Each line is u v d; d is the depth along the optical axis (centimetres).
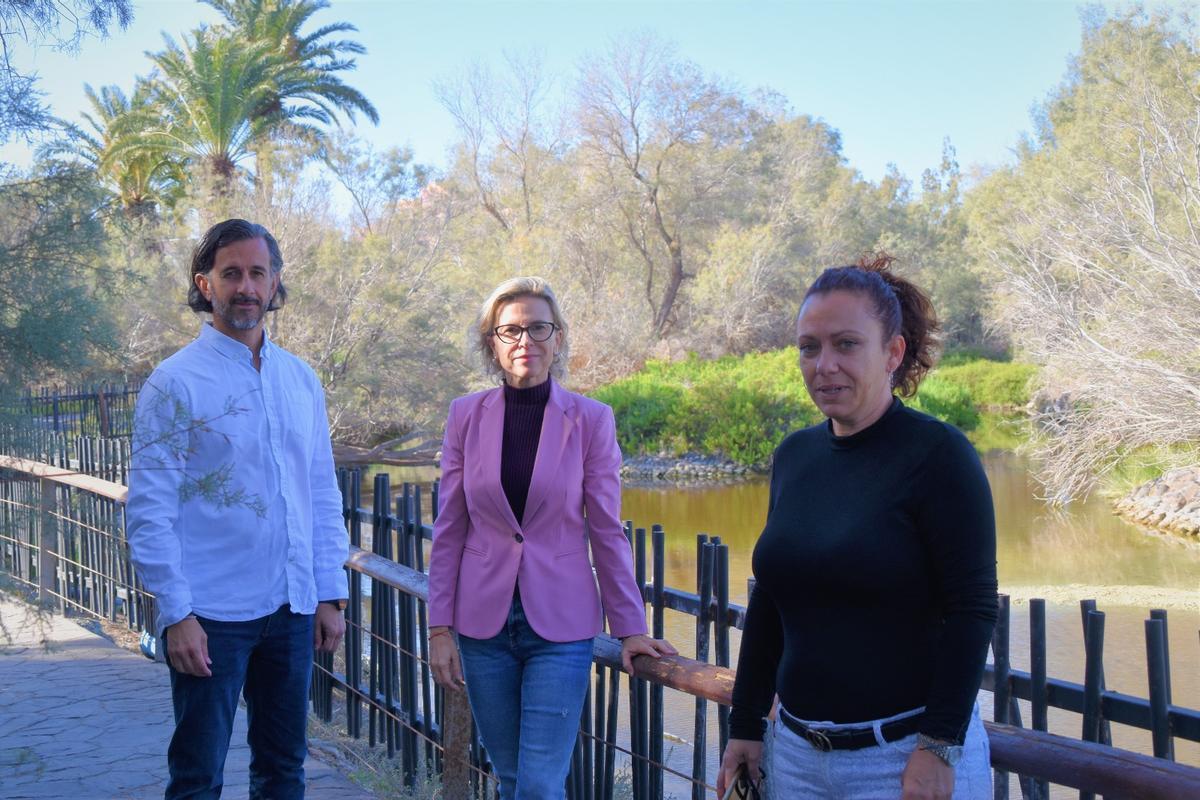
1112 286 1742
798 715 188
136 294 397
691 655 863
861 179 6266
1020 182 3173
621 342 3506
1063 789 590
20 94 310
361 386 2170
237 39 2444
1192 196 1678
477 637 271
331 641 320
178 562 274
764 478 2617
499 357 278
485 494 270
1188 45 2244
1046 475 2127
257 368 304
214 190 2214
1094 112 2503
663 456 2794
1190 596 1189
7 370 318
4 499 346
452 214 2355
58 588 653
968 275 4612
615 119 4166
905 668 178
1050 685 249
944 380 3422
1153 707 221
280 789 307
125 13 316
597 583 309
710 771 618
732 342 3928
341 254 2186
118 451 559
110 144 2333
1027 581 1328
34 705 470
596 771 333
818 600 185
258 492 291
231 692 289
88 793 372
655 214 4225
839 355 185
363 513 461
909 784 169
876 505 180
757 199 4444
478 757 374
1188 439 1722
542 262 3416
